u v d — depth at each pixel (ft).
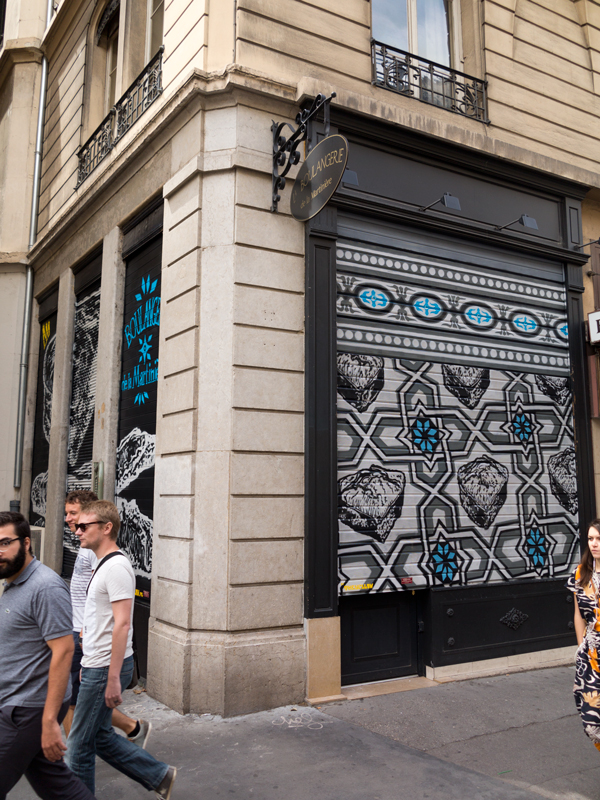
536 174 24.12
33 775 8.93
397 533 19.30
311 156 17.12
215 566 16.87
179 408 18.39
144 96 23.47
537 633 21.56
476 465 21.25
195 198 18.65
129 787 12.39
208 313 17.99
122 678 10.89
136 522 21.50
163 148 21.13
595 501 23.99
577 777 12.75
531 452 22.65
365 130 20.17
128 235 24.35
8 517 9.11
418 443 20.16
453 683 18.93
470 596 20.34
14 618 8.95
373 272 20.11
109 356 24.49
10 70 38.01
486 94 23.73
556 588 22.27
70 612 9.07
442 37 24.57
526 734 15.05
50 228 32.04
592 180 25.53
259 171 18.48
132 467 22.34
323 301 18.79
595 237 26.63
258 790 12.07
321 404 18.33
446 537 20.20
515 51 24.90
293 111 19.38
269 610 17.04
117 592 10.50
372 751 13.88
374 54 21.38
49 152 35.24
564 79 26.09
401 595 19.67
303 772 12.84
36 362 35.12
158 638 17.80
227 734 14.84
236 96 18.44
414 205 21.16
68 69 33.19
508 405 22.38
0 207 37.91
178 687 16.53
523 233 23.52
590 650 11.71
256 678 16.47
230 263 17.92
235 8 18.89
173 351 19.04
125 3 26.50
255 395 17.58
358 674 18.63
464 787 12.24
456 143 21.72
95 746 10.48
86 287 28.53
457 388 21.29
